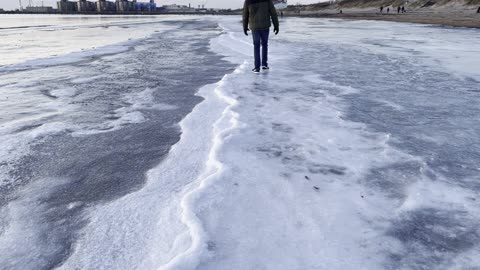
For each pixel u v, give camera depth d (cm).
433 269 151
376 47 1044
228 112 387
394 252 161
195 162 265
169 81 589
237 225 180
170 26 3300
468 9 5634
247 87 514
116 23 4241
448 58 781
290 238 170
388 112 380
